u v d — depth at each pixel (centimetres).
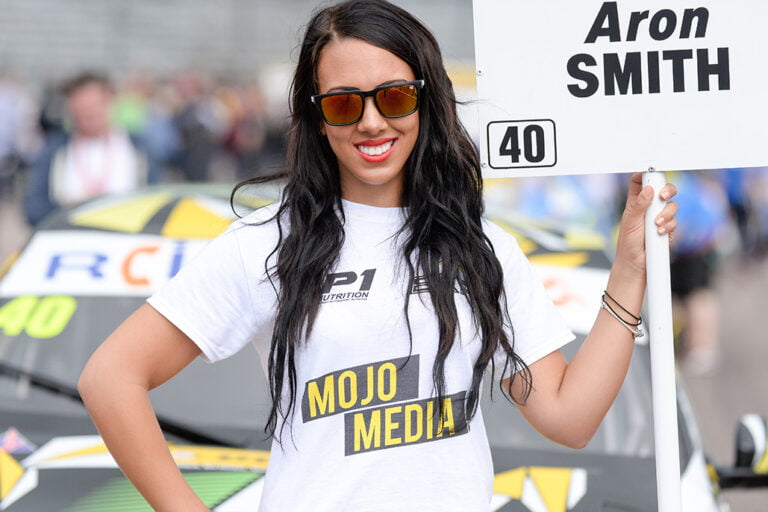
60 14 5103
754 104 589
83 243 897
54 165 1764
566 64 589
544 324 548
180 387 786
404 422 507
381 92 514
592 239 959
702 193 2028
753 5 588
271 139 4034
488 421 769
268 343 531
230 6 5212
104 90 1756
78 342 820
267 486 519
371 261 521
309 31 530
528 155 592
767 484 833
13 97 3981
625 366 558
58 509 660
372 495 503
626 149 589
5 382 796
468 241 527
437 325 510
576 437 550
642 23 589
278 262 513
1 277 878
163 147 3512
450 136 533
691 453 768
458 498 510
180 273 522
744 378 1995
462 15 5156
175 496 503
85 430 759
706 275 2056
